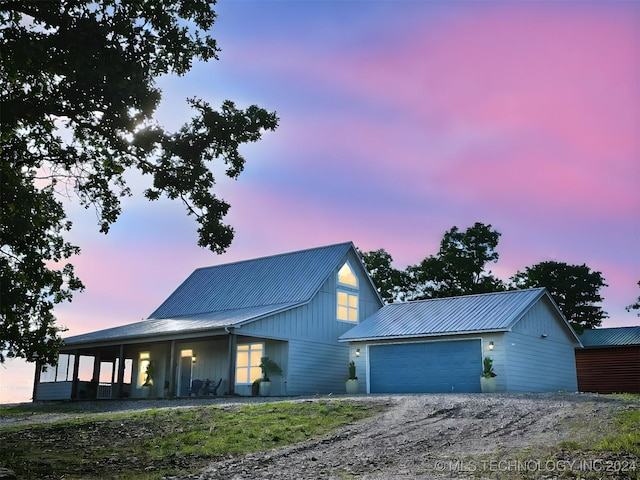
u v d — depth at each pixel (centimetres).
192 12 1359
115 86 1191
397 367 2691
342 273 3262
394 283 4891
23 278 1488
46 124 1433
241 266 3628
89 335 3288
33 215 1474
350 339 2786
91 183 1588
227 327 2534
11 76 1250
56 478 1022
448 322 2639
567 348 2941
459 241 4953
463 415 1558
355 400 1888
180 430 1466
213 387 2881
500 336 2456
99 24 1166
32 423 1766
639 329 3712
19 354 1520
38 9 1141
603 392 3516
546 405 1609
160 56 1325
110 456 1219
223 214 1494
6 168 1382
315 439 1357
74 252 1638
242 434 1404
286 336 2819
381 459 1126
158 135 1367
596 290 5169
